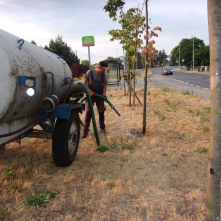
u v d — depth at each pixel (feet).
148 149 17.37
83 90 17.76
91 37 46.65
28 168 14.15
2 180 12.74
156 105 36.42
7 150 17.48
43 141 19.65
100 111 20.68
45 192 11.20
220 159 7.23
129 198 10.95
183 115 28.81
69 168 14.30
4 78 9.87
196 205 10.30
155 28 19.12
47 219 9.54
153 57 19.79
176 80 105.29
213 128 7.12
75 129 15.29
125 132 21.86
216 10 6.55
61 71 16.17
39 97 12.78
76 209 10.16
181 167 14.15
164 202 10.61
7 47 10.30
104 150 17.15
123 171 13.67
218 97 6.89
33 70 11.86
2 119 10.45
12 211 10.01
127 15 32.12
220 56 6.70
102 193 11.37
